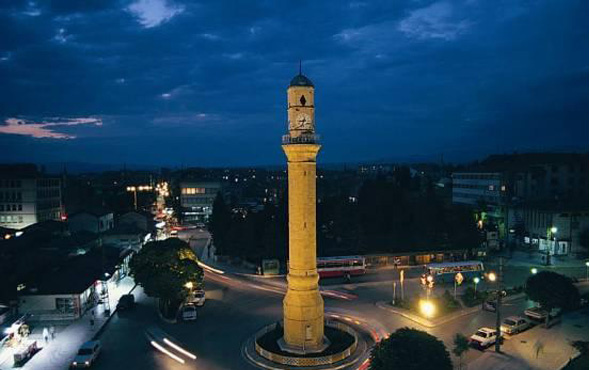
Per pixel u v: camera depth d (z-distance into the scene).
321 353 44.69
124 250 84.50
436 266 72.19
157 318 56.97
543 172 109.38
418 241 90.38
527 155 125.00
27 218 113.62
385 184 100.62
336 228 94.00
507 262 85.19
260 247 89.56
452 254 85.56
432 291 67.38
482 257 88.62
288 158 46.19
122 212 139.50
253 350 46.41
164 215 159.25
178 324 54.81
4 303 56.72
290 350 45.50
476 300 60.75
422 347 33.97
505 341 47.97
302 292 46.16
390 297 64.81
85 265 68.38
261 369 42.69
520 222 99.44
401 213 95.31
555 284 50.91
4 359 44.75
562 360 43.09
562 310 56.72
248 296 67.06
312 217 46.38
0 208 113.56
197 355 45.81
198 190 154.25
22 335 49.44
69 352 46.47
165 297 55.38
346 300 63.91
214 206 100.62
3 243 80.25
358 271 76.94
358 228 89.50
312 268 46.69
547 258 82.94
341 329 51.28
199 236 123.31
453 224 91.19
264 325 54.31
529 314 53.91
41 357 45.34
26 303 57.06
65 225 104.38
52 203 123.31
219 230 94.56
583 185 111.62
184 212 153.38
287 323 46.62
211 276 79.50
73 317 56.28
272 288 71.50
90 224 106.62
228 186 197.88
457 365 42.34
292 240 46.66
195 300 62.12
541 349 45.75
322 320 47.03
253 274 80.19
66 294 56.66
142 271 57.06
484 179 115.75
